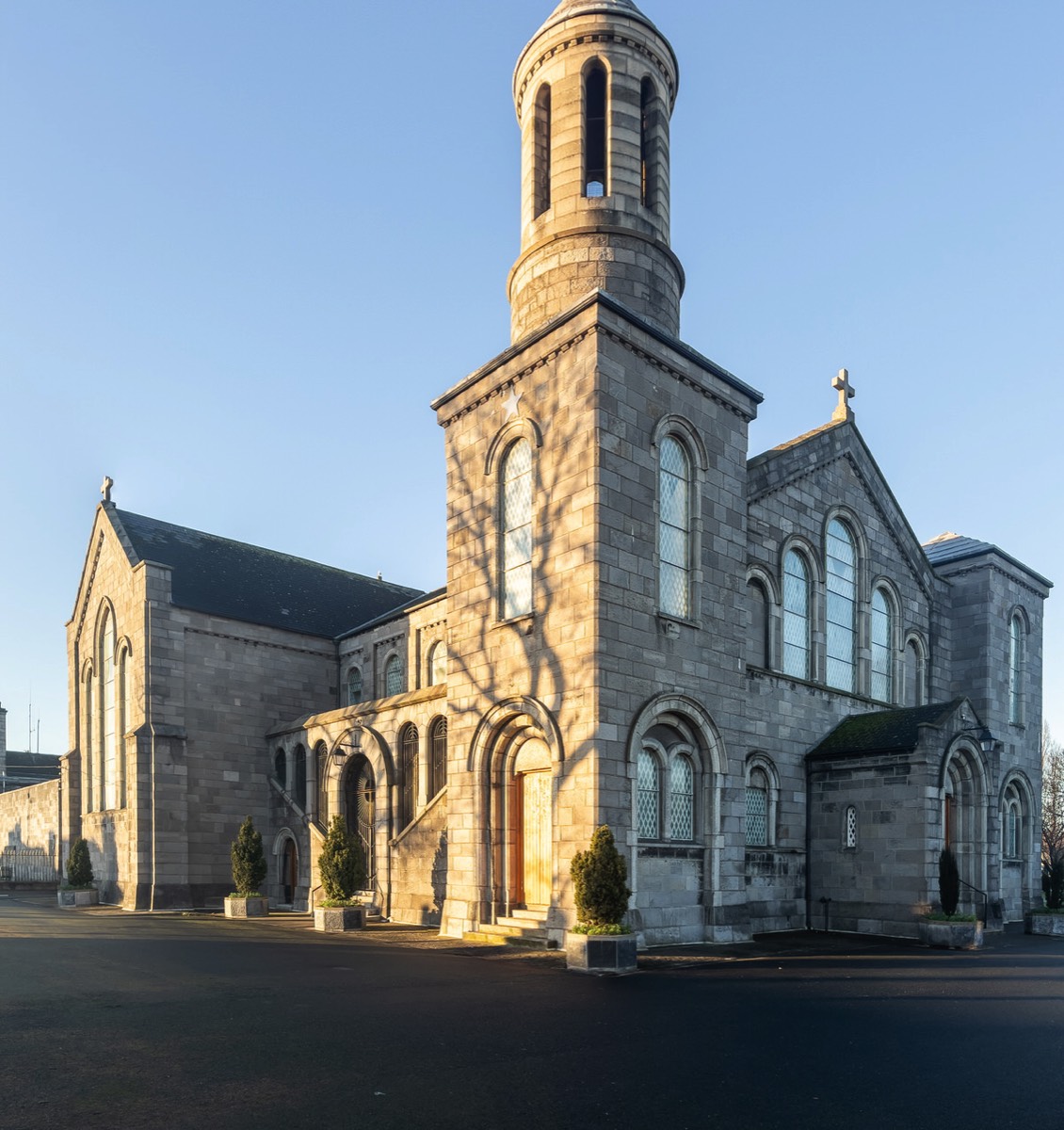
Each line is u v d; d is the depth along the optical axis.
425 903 24.11
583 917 15.83
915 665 30.06
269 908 30.39
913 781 22.52
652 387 20.33
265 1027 10.69
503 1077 8.73
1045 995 13.66
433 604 32.31
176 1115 7.55
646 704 18.83
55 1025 10.79
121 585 33.88
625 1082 8.65
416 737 26.62
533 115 24.00
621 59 23.28
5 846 48.88
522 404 20.88
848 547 27.98
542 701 19.19
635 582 19.12
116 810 32.44
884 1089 8.62
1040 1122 7.72
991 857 24.72
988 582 31.23
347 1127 7.30
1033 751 32.53
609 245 22.50
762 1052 9.89
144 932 21.48
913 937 21.81
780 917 23.31
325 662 36.12
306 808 30.81
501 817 20.50
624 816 18.06
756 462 24.78
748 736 23.27
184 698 31.55
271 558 40.25
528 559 20.59
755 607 24.47
